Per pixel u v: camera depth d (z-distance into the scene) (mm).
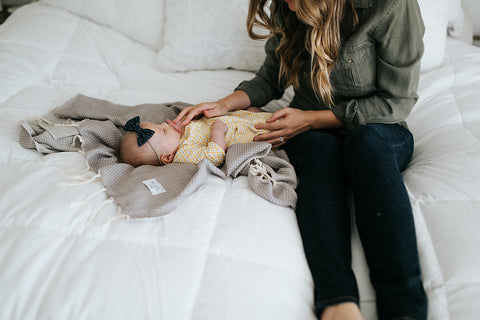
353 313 659
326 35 977
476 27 2113
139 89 1571
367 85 1098
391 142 957
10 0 2324
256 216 852
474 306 645
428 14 1479
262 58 1650
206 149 1051
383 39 1001
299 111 1123
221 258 758
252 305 676
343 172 945
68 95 1433
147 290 694
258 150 1015
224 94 1511
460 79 1406
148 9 1809
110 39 1814
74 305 681
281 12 1128
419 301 659
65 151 1111
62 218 834
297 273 749
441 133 1137
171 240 792
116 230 817
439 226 793
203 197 912
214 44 1636
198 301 688
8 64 1493
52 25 1711
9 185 925
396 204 767
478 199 830
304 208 859
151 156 1080
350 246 810
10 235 794
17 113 1270
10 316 685
